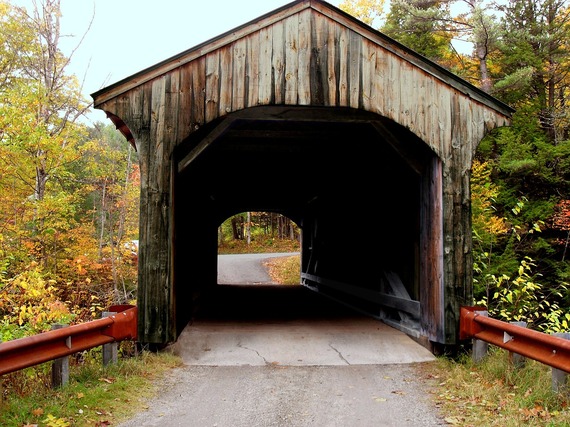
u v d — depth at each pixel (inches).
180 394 182.1
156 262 235.9
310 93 239.3
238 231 1707.7
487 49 596.4
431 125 246.2
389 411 162.7
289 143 341.1
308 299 488.1
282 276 862.5
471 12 617.6
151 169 237.8
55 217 479.2
